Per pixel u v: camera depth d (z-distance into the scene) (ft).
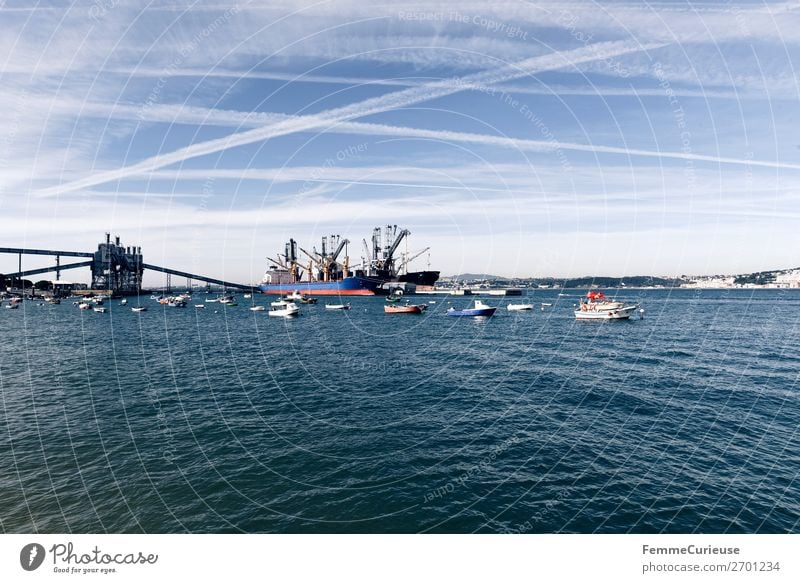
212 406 73.15
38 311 355.97
